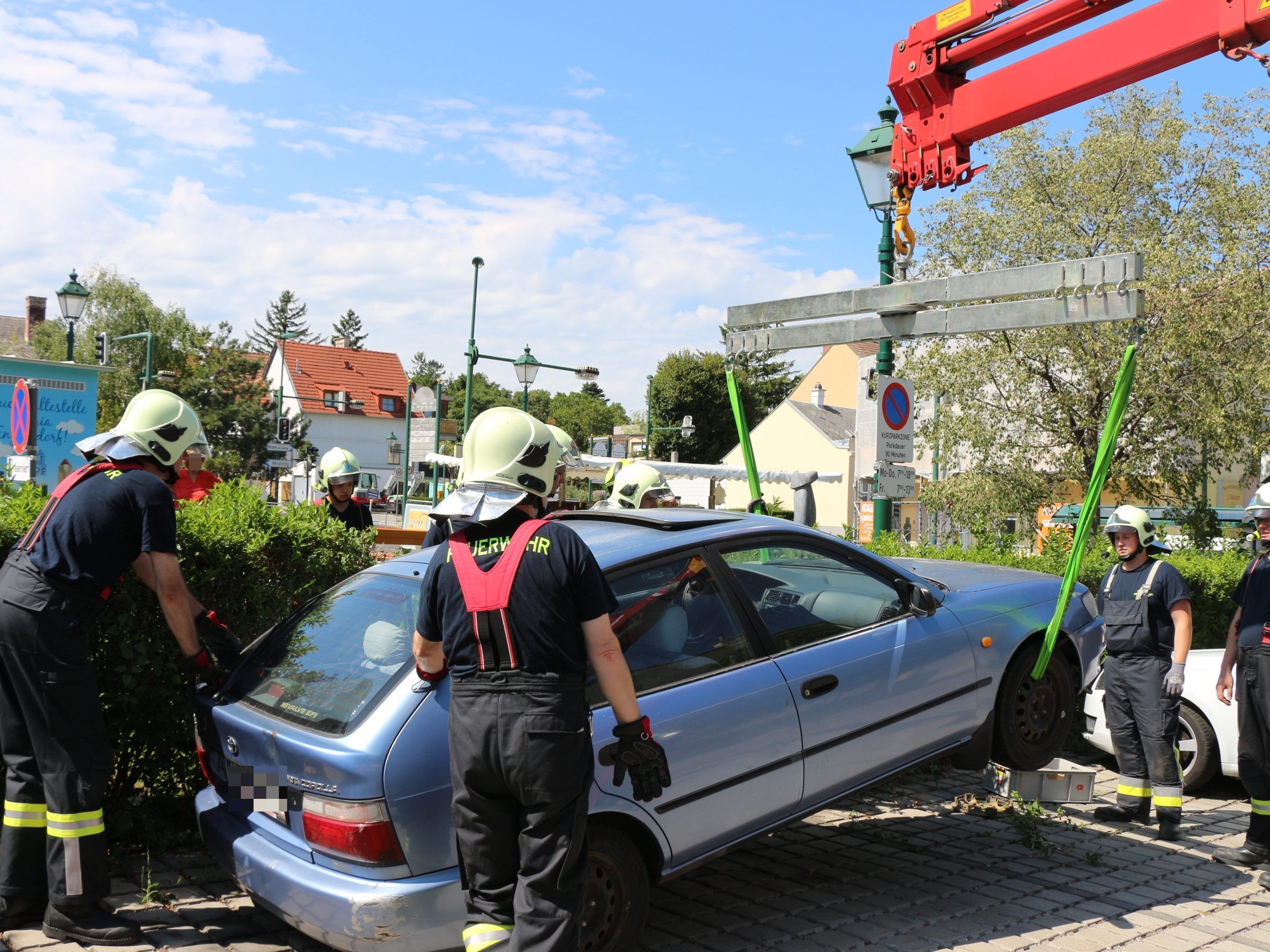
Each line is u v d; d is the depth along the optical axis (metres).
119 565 3.97
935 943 4.31
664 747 3.89
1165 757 5.93
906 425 9.83
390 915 3.25
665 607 4.18
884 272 9.17
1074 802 5.39
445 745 3.43
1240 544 11.80
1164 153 17.58
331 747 3.40
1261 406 17.19
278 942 4.04
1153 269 16.53
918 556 9.31
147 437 4.14
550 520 3.32
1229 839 6.08
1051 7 6.67
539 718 2.96
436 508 3.21
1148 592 5.98
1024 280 5.31
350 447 72.81
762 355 6.76
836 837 5.72
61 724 3.89
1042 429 18.23
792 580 4.71
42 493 4.88
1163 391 16.98
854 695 4.60
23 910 4.08
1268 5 5.58
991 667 5.30
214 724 4.01
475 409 107.38
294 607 5.50
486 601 3.03
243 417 53.69
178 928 4.14
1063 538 9.90
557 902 2.95
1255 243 16.95
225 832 3.84
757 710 4.21
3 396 17.47
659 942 4.27
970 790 6.65
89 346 52.53
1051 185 18.02
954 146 7.36
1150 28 6.16
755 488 6.75
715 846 4.12
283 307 120.19
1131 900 4.91
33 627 3.84
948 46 7.31
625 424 109.38
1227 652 5.96
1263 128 17.58
